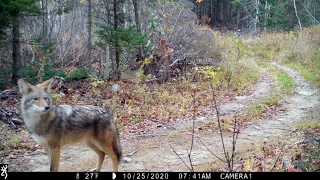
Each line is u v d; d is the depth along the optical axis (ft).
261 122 31.35
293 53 71.92
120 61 53.83
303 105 38.04
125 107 36.52
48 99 16.98
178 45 58.80
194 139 26.27
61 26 65.82
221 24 152.56
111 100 38.68
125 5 61.77
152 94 41.88
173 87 45.16
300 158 19.12
